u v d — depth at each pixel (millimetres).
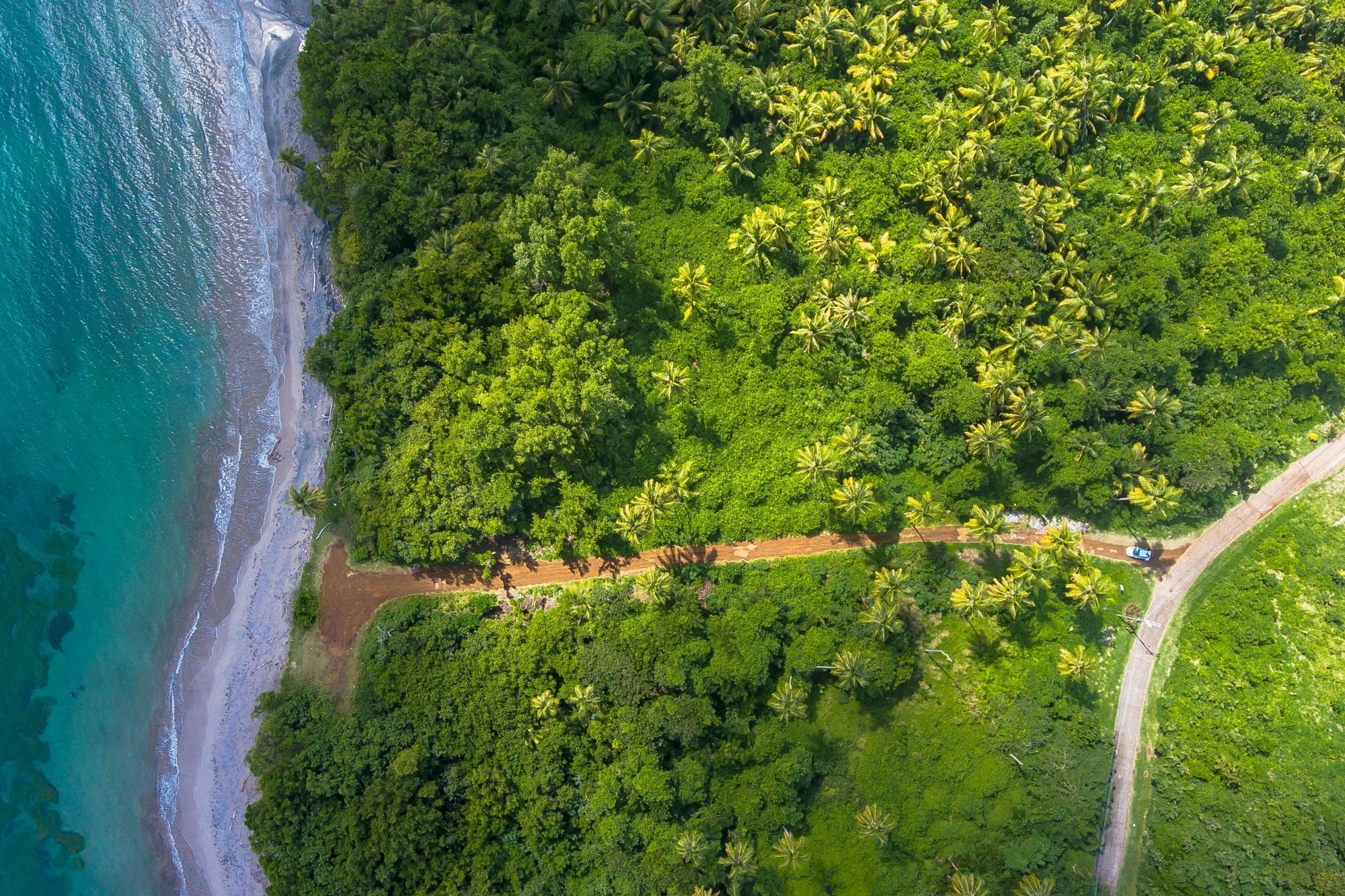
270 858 57594
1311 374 64938
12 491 65500
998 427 59688
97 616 64812
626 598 59812
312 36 63469
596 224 57719
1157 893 58750
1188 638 63438
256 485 66312
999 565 63469
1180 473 62250
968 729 60375
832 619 59938
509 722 57188
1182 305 64438
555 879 57125
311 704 60781
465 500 59250
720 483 62406
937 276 64812
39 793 62750
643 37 65125
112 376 67500
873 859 57656
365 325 61844
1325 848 56156
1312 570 63750
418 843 55094
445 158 62969
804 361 64125
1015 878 57125
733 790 57031
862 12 66625
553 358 56625
